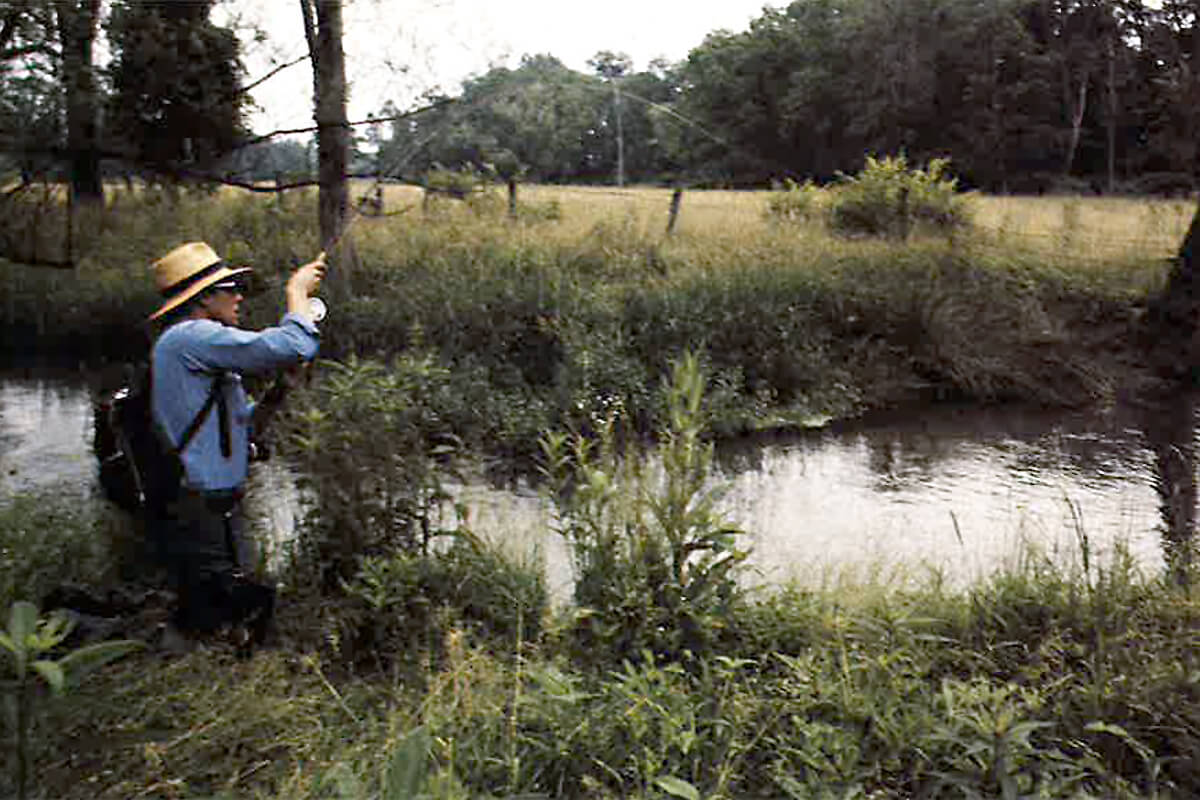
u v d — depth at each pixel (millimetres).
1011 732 3387
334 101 7570
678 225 15484
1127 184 51938
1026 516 7312
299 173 11000
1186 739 3643
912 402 11117
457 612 4473
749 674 4168
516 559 5141
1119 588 4613
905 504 7605
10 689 3119
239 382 4141
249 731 3635
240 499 4207
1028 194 58469
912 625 4453
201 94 7629
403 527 4875
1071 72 60969
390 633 4441
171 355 3969
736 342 10859
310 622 4391
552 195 17094
